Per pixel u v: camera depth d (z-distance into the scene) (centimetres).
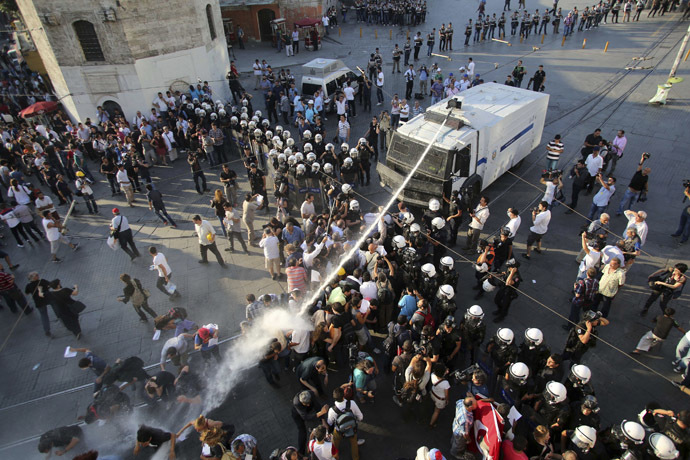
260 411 768
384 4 3528
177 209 1448
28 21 1944
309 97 2050
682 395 763
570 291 1006
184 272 1147
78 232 1364
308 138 1527
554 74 2336
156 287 1098
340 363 837
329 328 759
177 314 823
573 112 1897
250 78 2658
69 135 1741
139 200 1523
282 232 1094
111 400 699
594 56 2559
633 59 2466
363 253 948
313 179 1304
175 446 698
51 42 1842
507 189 1413
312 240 957
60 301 891
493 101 1391
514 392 663
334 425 616
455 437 623
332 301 812
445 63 2584
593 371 815
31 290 921
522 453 547
